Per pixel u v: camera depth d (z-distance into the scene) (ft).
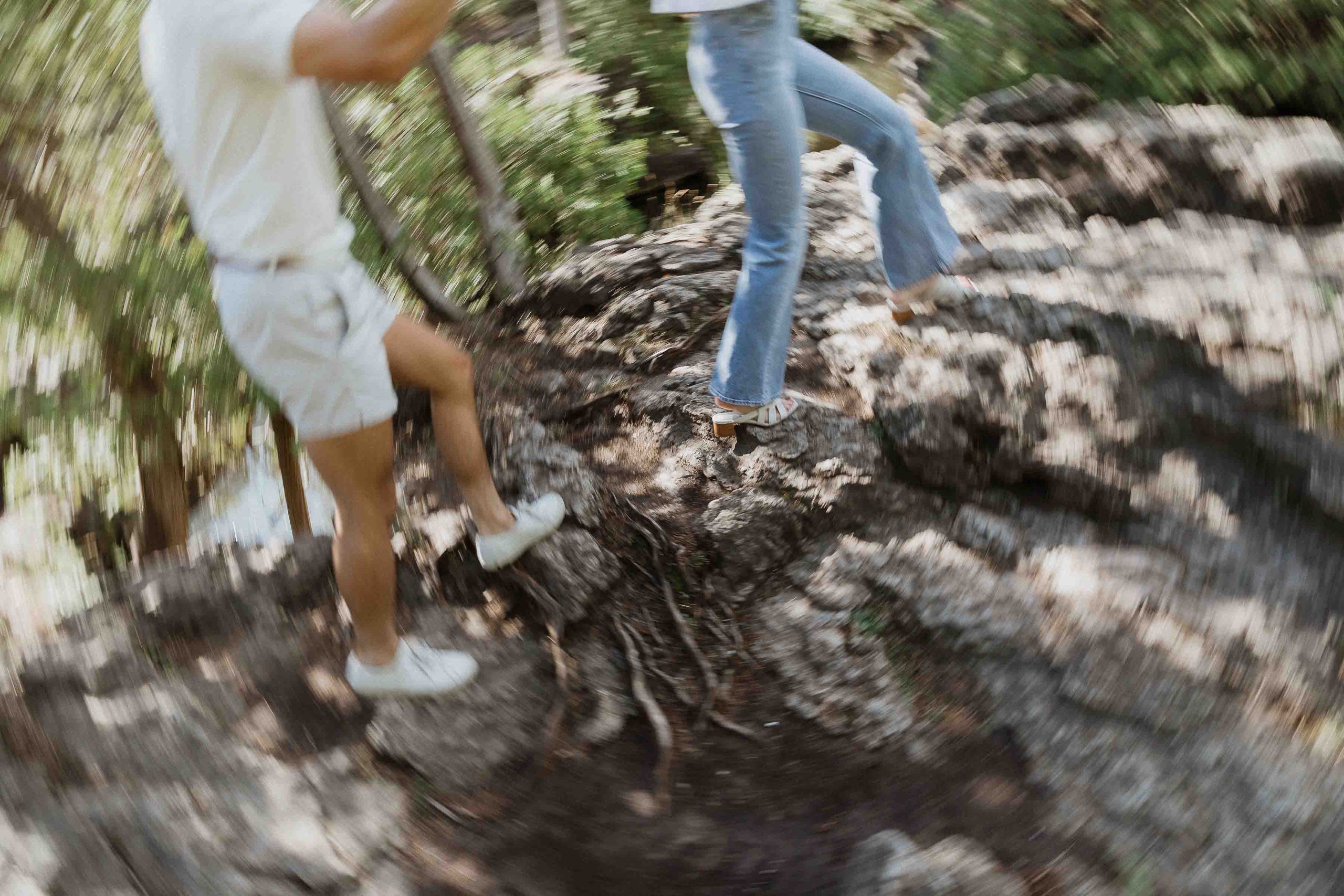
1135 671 8.89
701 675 9.62
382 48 6.31
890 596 10.00
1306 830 7.69
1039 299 11.75
